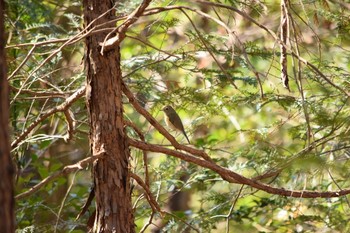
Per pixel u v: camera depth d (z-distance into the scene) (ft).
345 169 31.01
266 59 32.99
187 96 35.29
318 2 33.63
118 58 25.09
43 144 41.52
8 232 16.26
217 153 42.88
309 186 37.27
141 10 23.04
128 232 24.59
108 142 24.49
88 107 24.95
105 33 24.88
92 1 25.14
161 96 36.11
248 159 36.91
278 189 26.37
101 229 24.48
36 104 36.19
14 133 35.70
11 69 32.86
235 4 30.32
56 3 43.75
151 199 27.27
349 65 36.40
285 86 24.30
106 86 24.70
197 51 32.96
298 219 39.01
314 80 30.63
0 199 16.20
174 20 32.09
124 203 24.58
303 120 34.86
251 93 34.47
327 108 31.99
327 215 39.01
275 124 36.09
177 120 37.11
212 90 34.60
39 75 31.30
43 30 38.99
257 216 41.47
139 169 37.55
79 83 34.76
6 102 16.70
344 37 32.22
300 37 25.75
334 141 33.01
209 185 41.88
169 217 38.04
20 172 39.88
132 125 25.91
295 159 26.63
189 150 26.37
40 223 36.68
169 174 38.06
